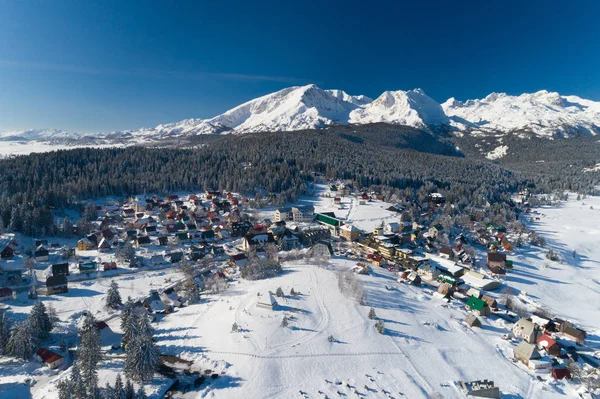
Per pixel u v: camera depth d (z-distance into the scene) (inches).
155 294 3927.2
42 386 2551.7
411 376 2748.5
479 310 3951.8
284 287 3993.6
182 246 5890.8
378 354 2962.6
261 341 2984.7
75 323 3484.3
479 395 2593.5
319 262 4972.9
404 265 5438.0
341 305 3641.7
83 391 2321.6
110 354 2928.2
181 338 3115.2
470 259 5743.1
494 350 3262.8
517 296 4731.8
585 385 2797.7
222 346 2945.4
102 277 4630.9
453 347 3211.1
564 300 4741.6
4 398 2373.3
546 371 2989.7
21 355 2854.3
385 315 3572.8
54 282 4111.7
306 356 2859.3
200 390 2479.1
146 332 2832.2
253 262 4574.3
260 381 2566.4
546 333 3681.1
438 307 4003.4
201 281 4483.3
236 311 3467.0
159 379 2581.2
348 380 2647.6
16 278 4237.2
